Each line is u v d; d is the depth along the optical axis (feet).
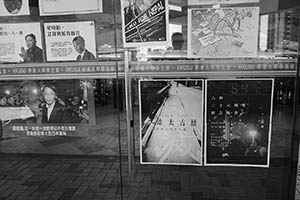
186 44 6.07
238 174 6.50
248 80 6.06
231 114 6.27
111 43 6.30
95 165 6.95
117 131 6.72
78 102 6.73
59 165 7.07
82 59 6.47
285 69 5.93
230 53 6.01
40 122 6.97
